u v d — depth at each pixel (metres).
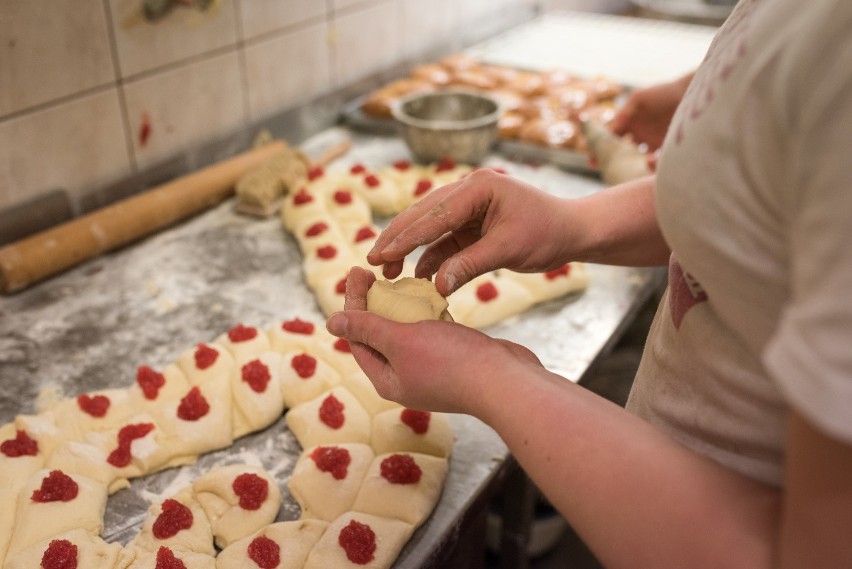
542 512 1.90
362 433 1.15
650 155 1.80
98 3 1.54
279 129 2.12
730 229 0.53
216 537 1.00
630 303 1.53
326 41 2.23
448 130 1.90
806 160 0.44
